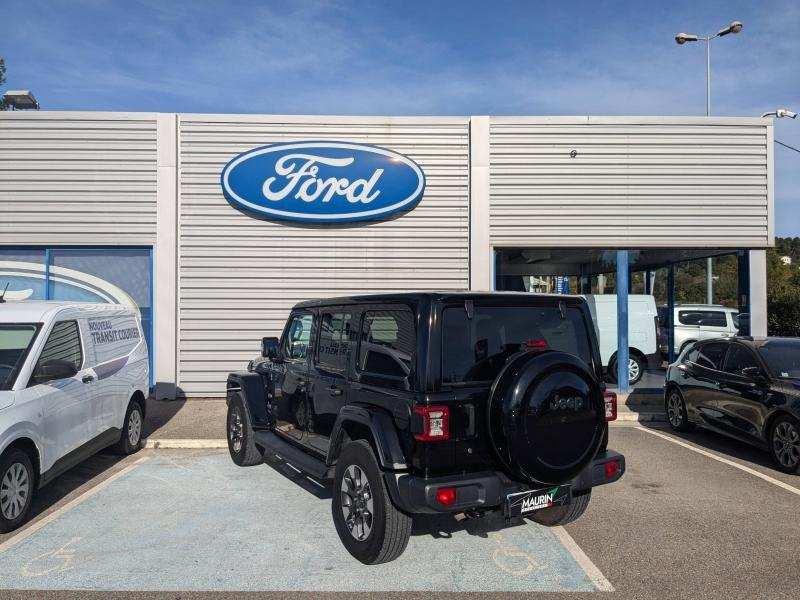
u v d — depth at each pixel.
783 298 19.81
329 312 5.29
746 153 11.53
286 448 5.71
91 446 6.35
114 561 4.30
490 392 3.97
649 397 11.38
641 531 4.91
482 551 4.49
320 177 11.21
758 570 4.16
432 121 11.48
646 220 11.48
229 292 11.27
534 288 12.22
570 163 11.47
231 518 5.21
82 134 11.13
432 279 11.48
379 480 4.04
